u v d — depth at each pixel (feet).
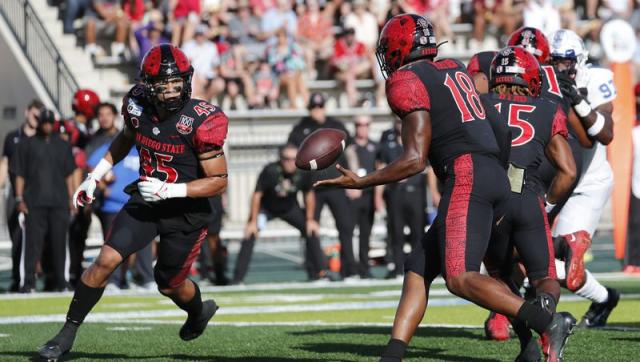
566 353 59.31
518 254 54.65
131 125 58.23
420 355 59.98
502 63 56.34
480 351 61.46
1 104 191.72
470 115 49.21
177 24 193.57
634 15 216.95
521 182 52.34
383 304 98.99
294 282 135.95
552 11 207.92
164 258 58.65
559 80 67.15
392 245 134.51
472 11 216.95
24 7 192.54
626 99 116.47
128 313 94.73
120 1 203.10
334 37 212.43
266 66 199.00
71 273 128.47
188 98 56.65
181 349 65.36
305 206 131.95
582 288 71.67
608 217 206.69
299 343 67.26
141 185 55.11
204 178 56.59
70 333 58.03
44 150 121.08
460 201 48.19
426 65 49.83
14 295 118.11
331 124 131.03
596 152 75.46
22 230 122.01
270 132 196.65
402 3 205.57
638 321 78.33
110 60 203.51
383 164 134.10
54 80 190.90
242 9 201.77
